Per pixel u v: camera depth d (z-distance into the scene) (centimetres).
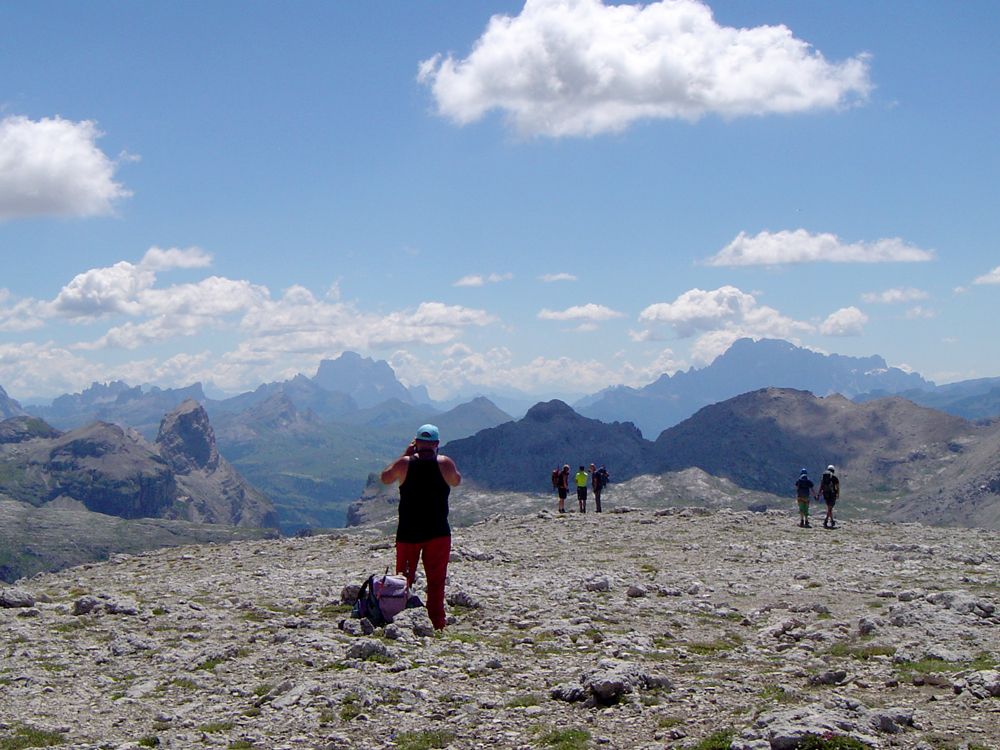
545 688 1519
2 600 2292
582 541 4094
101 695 1527
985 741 1149
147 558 3928
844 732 1134
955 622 2062
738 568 3225
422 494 1686
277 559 3638
